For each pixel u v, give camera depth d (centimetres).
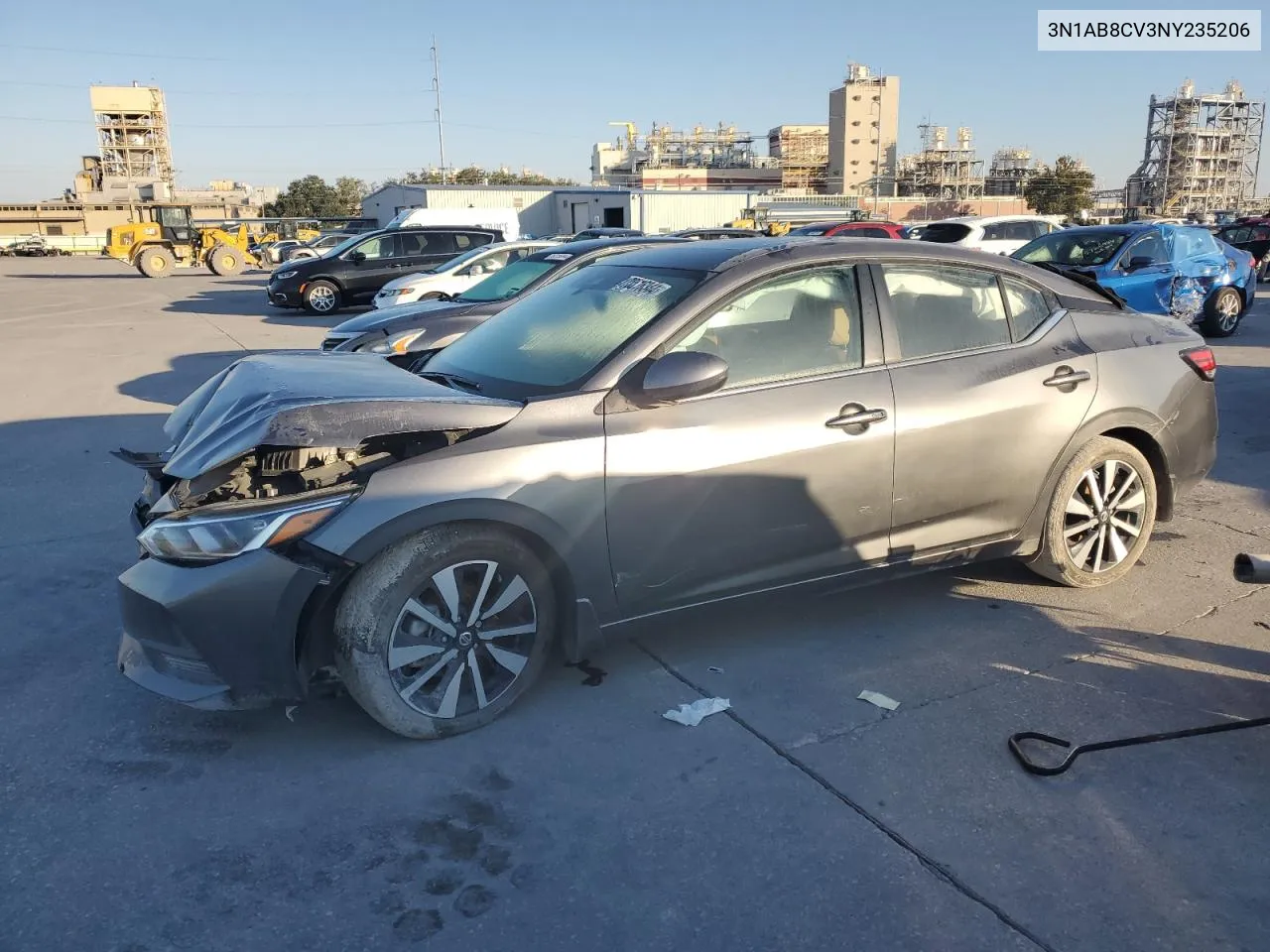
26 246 6862
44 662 380
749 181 12212
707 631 402
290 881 253
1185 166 9862
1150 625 404
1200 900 244
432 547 305
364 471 317
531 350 374
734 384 351
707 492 340
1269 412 812
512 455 314
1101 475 429
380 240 2003
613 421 329
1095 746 310
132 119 11394
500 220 2830
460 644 317
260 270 4281
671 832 272
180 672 303
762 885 251
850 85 12256
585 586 330
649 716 334
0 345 1445
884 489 371
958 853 262
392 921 239
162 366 1220
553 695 349
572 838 270
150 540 299
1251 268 1291
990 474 394
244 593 289
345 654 304
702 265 372
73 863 261
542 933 235
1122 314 449
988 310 407
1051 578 437
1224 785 290
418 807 284
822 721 330
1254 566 273
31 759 312
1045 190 10788
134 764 309
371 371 374
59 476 664
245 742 321
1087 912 240
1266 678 358
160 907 244
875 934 233
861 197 9000
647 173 11762
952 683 356
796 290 366
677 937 233
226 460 295
